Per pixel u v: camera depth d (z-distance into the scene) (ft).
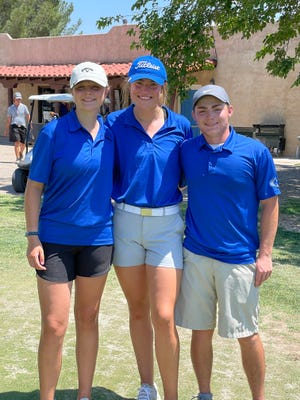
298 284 18.43
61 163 9.37
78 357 10.41
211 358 10.52
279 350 13.61
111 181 9.91
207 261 9.82
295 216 29.19
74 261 9.81
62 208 9.53
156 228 9.98
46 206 9.71
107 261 9.98
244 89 61.16
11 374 12.00
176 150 10.16
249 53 60.13
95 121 9.74
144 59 10.05
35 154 9.54
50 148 9.40
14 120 46.73
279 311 16.15
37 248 9.43
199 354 10.41
